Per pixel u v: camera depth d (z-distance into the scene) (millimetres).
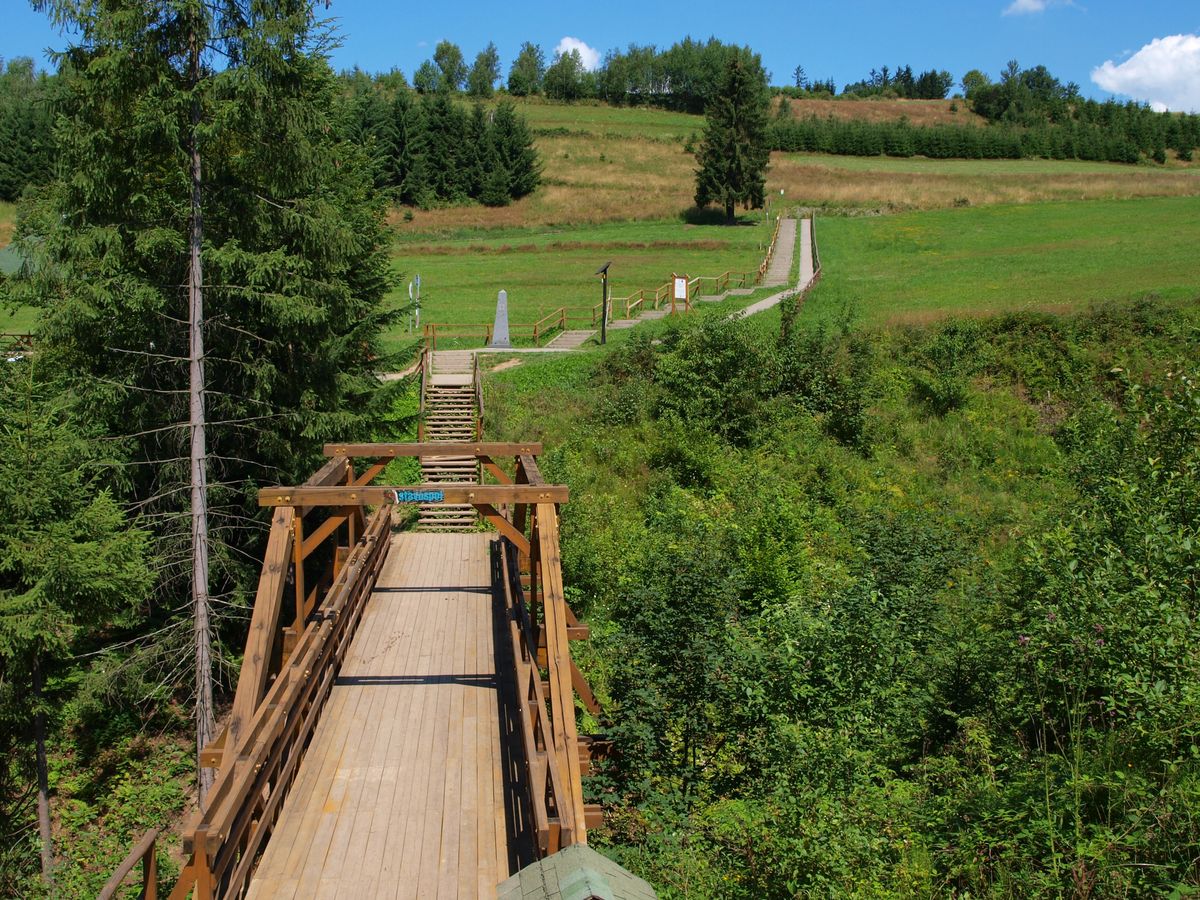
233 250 14766
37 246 14758
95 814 15312
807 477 23609
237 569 16516
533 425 25266
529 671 9109
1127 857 6938
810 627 10781
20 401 13648
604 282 32156
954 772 9570
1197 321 27641
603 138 101500
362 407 19516
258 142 14992
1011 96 133750
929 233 56812
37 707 13562
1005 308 31438
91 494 15375
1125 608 8602
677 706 11445
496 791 8328
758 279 44594
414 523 22016
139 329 15398
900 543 17578
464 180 78250
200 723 14758
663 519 20203
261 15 14453
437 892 6922
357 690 10336
